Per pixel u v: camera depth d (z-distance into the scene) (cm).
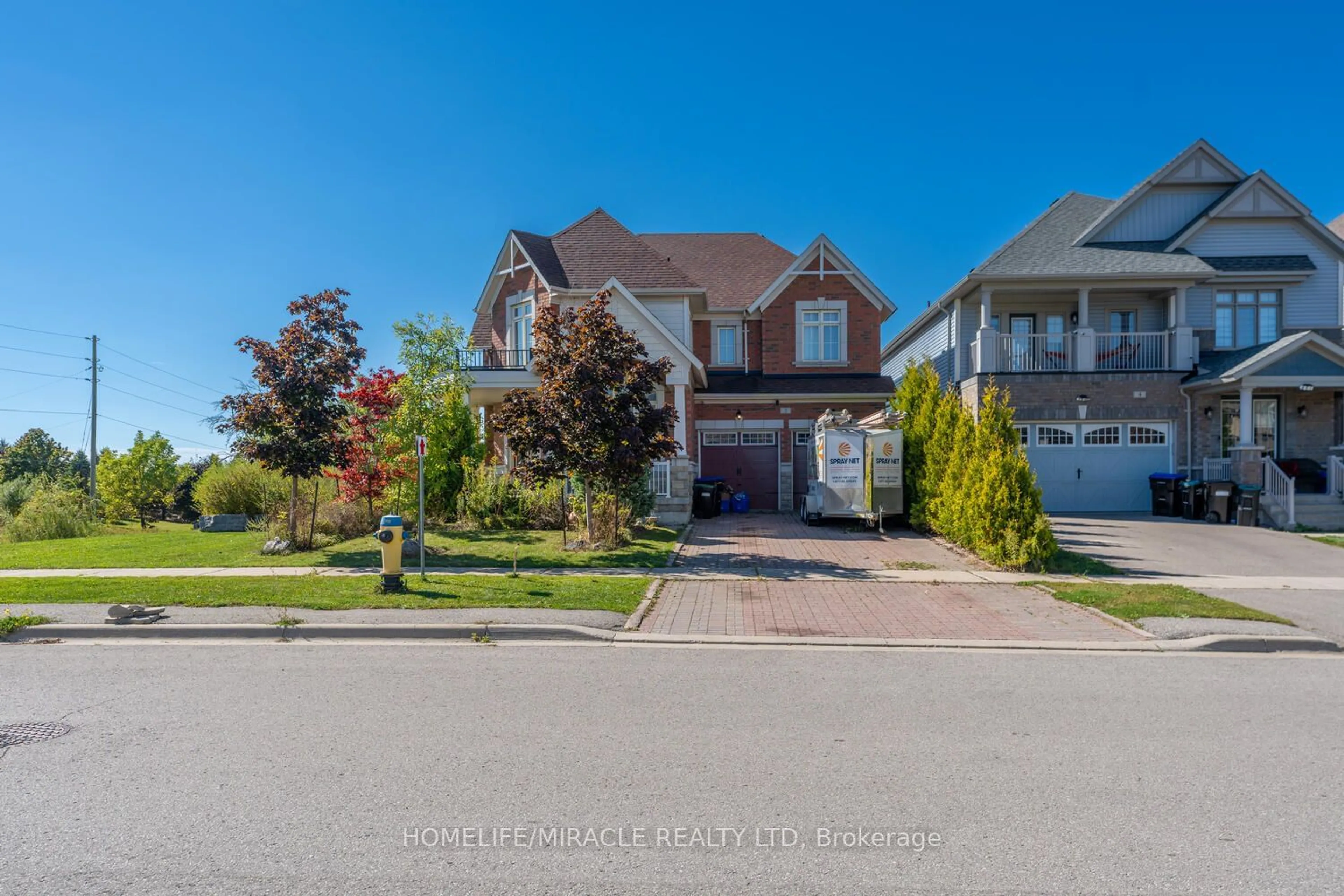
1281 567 1357
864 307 2580
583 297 2164
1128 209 2420
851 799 454
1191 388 2120
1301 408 2231
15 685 686
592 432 1392
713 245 3017
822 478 1917
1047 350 2367
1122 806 446
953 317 2453
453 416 1889
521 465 1421
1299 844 402
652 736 555
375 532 1683
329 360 1426
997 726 583
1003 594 1110
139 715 599
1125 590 1094
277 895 352
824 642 859
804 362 2580
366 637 881
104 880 363
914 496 1812
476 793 459
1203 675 735
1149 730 575
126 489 3384
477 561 1348
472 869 375
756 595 1099
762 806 445
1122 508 2180
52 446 5188
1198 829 419
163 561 1387
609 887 361
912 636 884
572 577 1191
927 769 499
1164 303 2359
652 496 1767
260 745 535
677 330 2273
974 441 1514
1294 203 2344
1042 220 2570
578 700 642
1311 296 2369
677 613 989
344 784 471
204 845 396
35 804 443
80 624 897
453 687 679
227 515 2080
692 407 2203
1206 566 1366
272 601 992
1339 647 839
